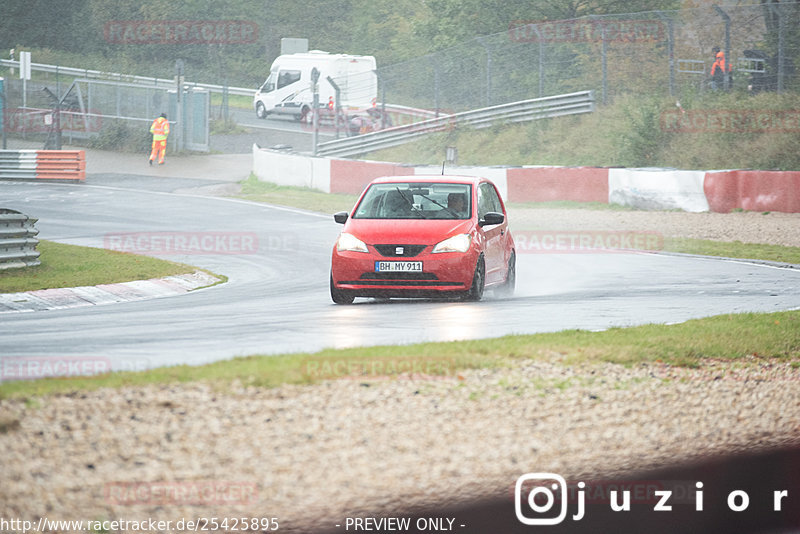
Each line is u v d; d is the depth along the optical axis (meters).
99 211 98.50
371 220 46.75
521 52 154.12
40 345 34.59
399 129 143.88
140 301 49.53
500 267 49.66
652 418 25.70
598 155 121.56
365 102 175.00
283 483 19.55
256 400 25.41
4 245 55.75
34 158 131.38
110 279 54.66
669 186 93.44
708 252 70.25
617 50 143.25
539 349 32.59
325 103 179.00
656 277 57.59
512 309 43.97
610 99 135.88
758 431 25.30
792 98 116.88
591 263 65.19
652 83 137.00
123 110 171.12
